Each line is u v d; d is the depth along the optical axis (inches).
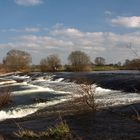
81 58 2945.4
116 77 1466.5
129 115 627.8
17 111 865.5
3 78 2472.9
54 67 3134.8
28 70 3408.0
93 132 515.2
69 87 1385.3
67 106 829.2
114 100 850.8
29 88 1482.5
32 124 621.6
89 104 719.1
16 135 527.2
